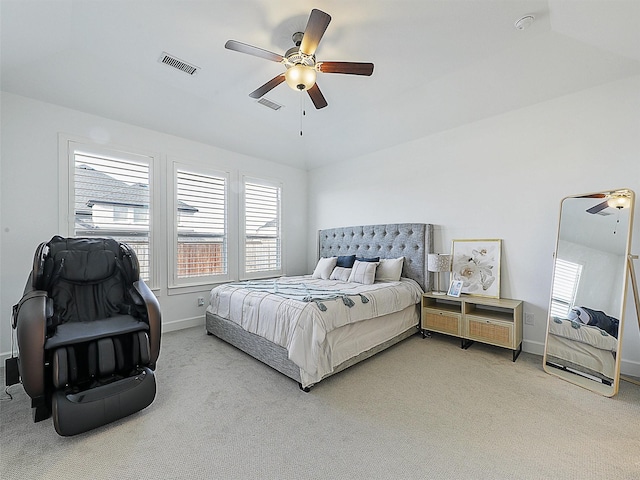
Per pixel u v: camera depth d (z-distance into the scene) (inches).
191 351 122.6
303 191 217.0
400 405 82.6
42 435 69.2
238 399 85.9
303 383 90.3
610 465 59.8
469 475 57.6
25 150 111.6
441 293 141.9
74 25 88.5
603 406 81.5
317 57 102.8
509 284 127.0
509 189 127.3
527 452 63.8
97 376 78.1
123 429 71.9
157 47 98.8
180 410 80.2
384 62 106.7
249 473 58.5
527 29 89.4
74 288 93.7
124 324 85.7
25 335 69.4
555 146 115.6
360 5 79.5
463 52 101.2
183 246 155.2
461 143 141.9
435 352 122.6
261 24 87.4
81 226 124.5
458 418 76.4
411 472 58.6
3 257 107.5
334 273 165.3
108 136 130.9
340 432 71.0
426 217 154.9
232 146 171.3
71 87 113.7
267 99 135.3
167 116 139.3
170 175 149.7
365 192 183.2
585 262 101.3
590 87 107.4
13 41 86.8
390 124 152.8
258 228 189.3
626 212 93.0
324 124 162.9
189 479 57.0
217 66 109.5
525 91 115.7
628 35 80.6
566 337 102.0
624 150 101.2
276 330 100.8
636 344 98.0
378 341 117.3
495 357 116.9
